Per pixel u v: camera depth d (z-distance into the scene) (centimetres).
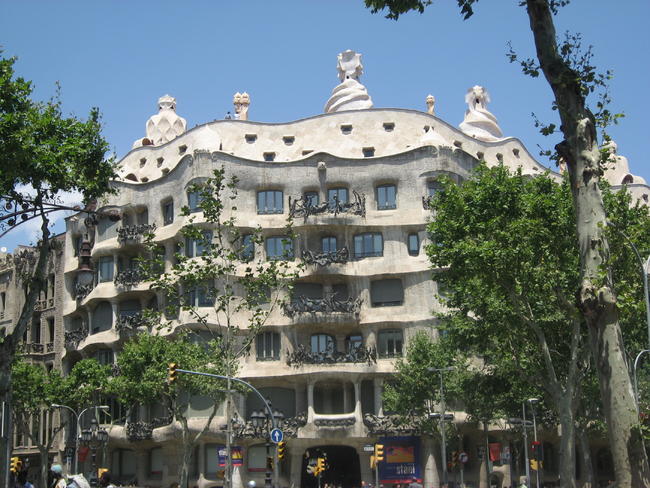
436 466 6550
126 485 7019
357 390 6550
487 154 7988
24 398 6275
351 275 6812
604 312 1741
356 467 7362
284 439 6481
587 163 1780
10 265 8350
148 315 4494
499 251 3862
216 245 4400
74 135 3634
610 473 7988
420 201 6969
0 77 3531
